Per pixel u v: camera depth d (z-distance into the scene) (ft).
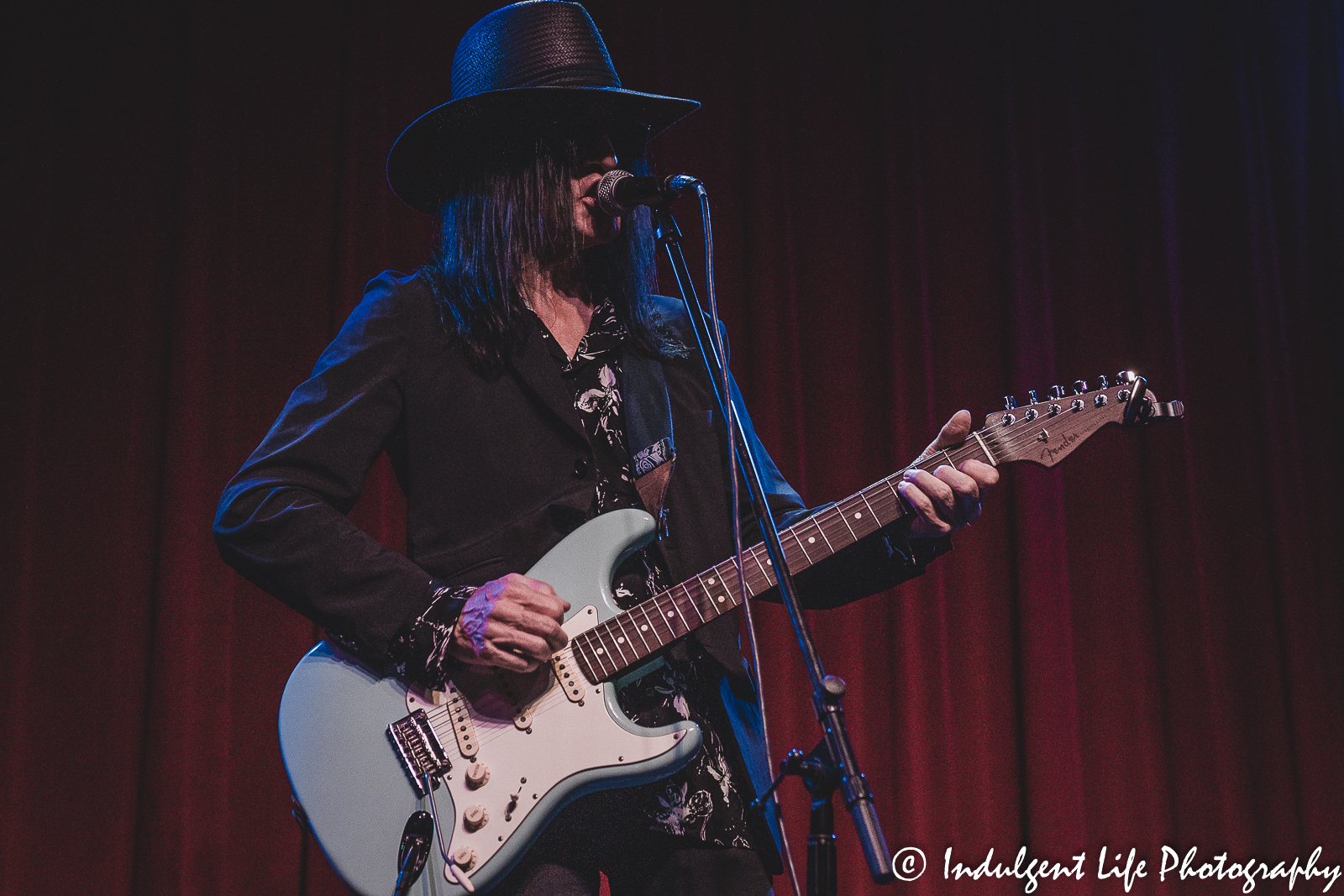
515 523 4.66
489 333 4.88
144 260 8.52
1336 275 12.30
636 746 4.35
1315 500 11.85
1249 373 11.82
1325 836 10.97
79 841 7.55
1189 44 12.30
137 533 8.13
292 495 4.48
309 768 4.37
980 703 10.27
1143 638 10.92
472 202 5.26
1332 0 12.77
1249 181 12.11
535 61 5.40
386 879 4.21
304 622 8.33
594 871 4.62
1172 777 10.88
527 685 4.44
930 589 10.33
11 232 8.16
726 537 4.96
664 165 10.36
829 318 10.68
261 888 7.84
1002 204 11.35
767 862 4.61
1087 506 11.08
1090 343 11.36
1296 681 11.27
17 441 7.88
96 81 8.63
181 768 7.68
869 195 11.10
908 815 9.71
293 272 8.89
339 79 9.31
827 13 11.30
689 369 5.28
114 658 7.87
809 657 3.88
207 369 8.40
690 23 10.69
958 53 11.60
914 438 10.60
